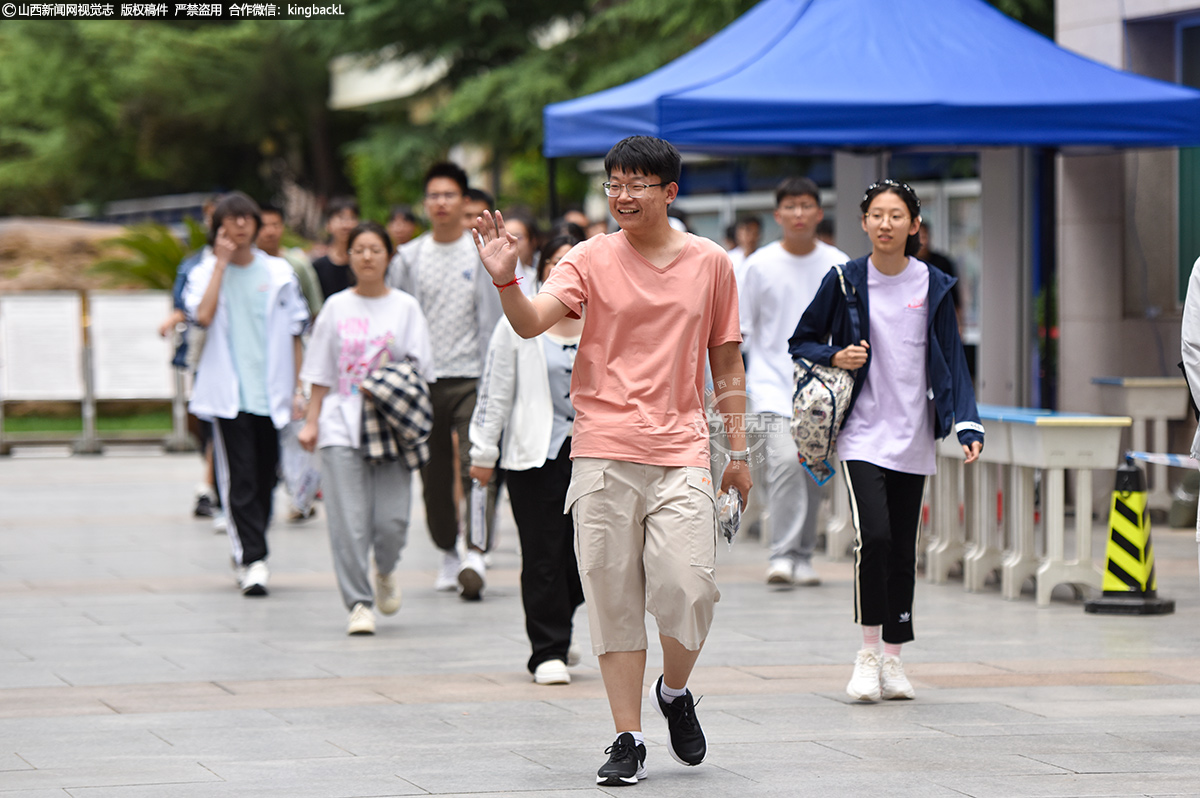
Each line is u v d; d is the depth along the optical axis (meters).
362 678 20.06
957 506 28.08
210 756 16.03
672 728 15.31
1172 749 16.16
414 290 26.61
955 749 16.22
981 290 36.34
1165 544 32.28
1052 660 21.03
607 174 14.77
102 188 113.94
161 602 26.14
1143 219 37.41
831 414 18.33
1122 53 37.16
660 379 14.75
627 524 14.83
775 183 53.50
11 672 20.45
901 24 32.88
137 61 100.62
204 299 26.45
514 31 84.56
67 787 14.80
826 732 17.00
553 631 19.78
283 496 43.97
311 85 106.50
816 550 32.59
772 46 32.41
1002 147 35.62
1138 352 37.44
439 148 85.06
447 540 27.08
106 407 66.19
